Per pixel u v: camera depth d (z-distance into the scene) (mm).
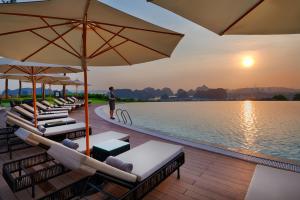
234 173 2898
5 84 20703
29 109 7734
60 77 8414
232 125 9953
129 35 2244
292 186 1846
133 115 13500
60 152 1772
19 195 2219
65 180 2525
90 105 17422
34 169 2674
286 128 9094
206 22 1455
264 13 1396
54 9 1468
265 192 1742
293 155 5473
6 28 1785
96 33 2432
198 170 3008
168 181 2650
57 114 7059
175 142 4664
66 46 2479
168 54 2469
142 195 1889
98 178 2180
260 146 6355
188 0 1273
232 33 1574
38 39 2150
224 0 1267
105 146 2760
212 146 4234
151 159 2326
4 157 3479
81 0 1290
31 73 4250
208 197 2270
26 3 1332
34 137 2043
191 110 17781
